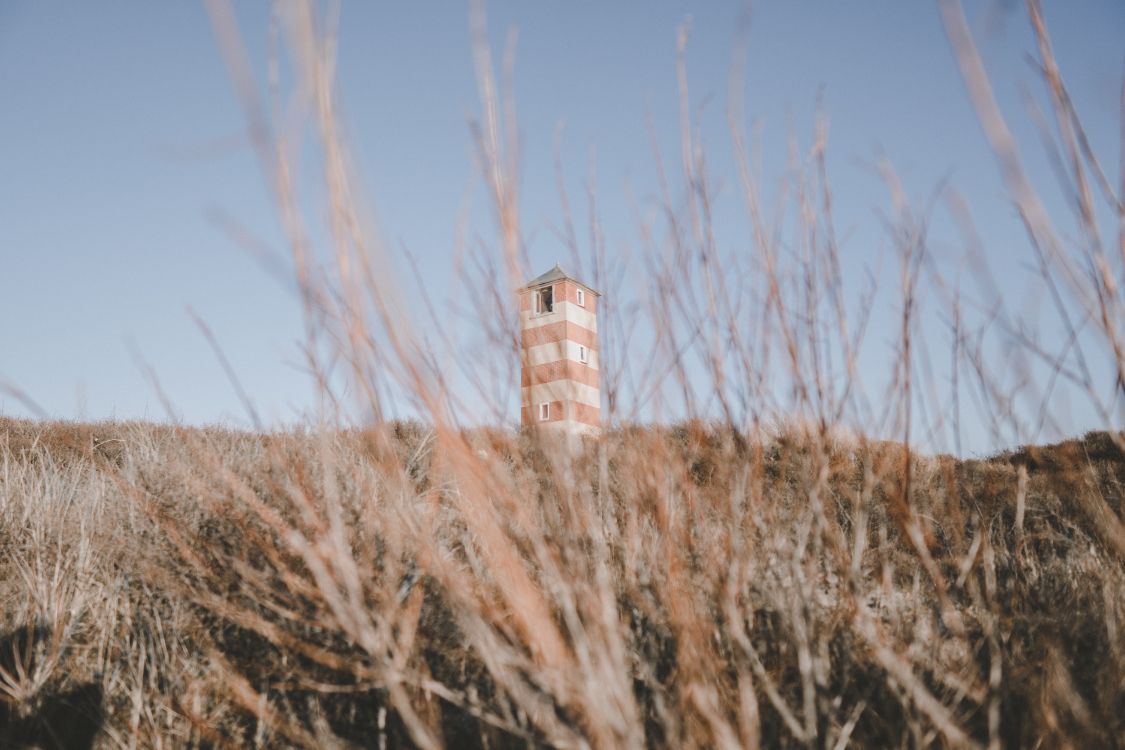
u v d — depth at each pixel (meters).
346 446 1.80
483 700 1.90
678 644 1.50
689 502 1.74
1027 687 1.68
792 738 1.58
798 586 1.68
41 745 2.03
